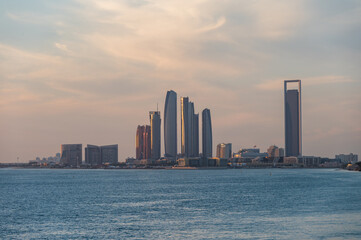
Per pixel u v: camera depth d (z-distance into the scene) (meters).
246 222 97.94
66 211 128.62
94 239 85.38
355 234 80.62
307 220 97.38
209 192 197.12
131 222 103.81
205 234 85.44
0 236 90.62
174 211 122.88
